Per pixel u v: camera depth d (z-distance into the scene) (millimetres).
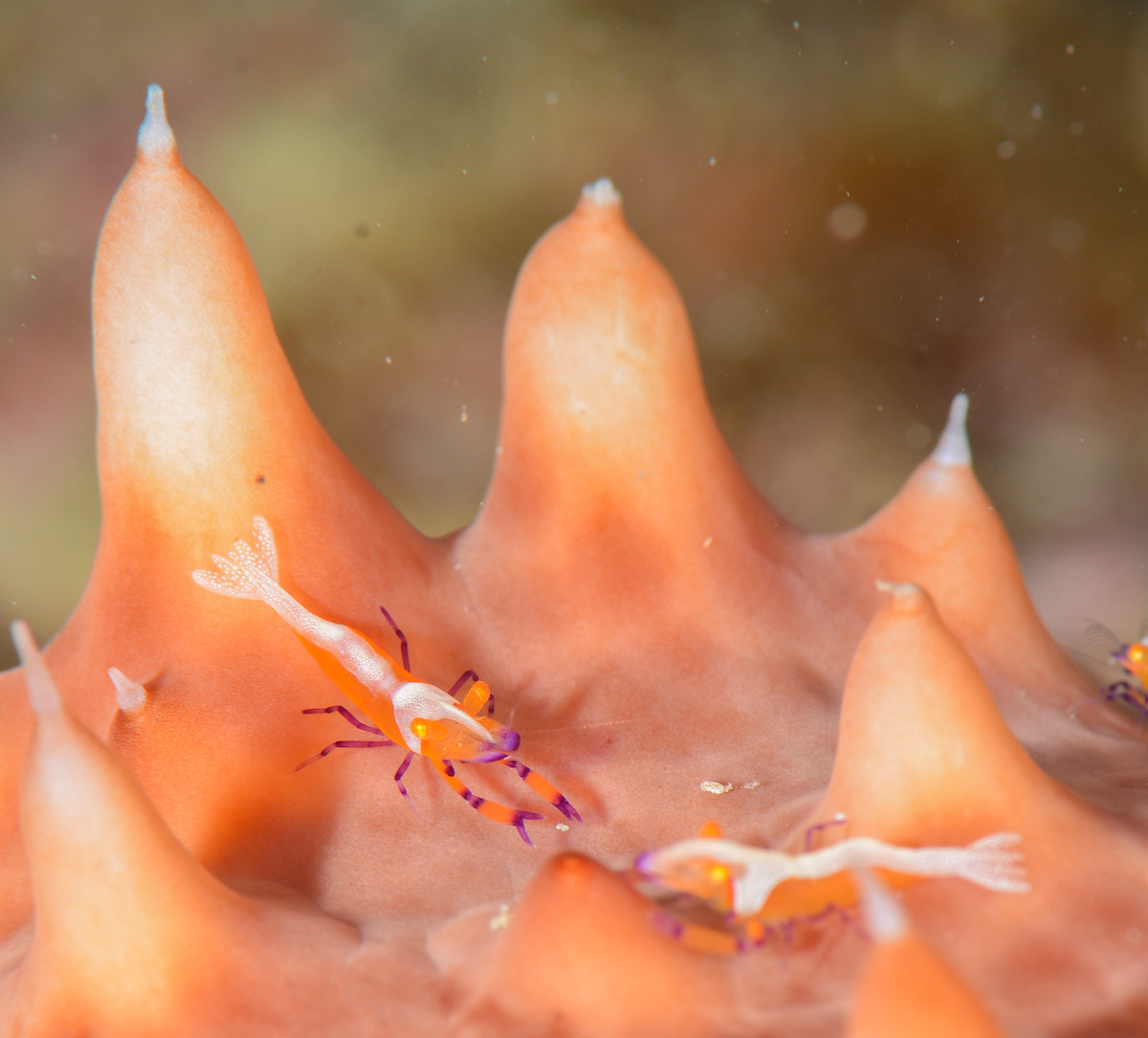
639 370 148
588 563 149
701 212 260
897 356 273
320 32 241
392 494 291
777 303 269
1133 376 262
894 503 154
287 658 143
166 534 143
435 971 132
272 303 260
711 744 144
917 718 132
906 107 240
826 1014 128
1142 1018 128
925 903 131
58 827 129
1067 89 234
